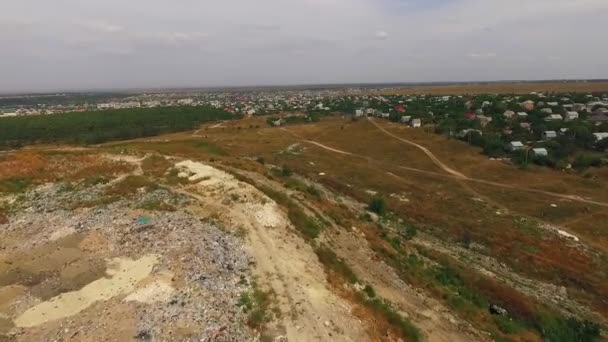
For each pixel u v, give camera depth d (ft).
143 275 82.48
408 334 84.07
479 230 182.09
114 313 70.54
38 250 94.99
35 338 64.95
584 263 155.02
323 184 241.14
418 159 316.19
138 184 140.67
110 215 114.52
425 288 109.81
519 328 104.32
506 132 385.50
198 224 109.09
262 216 119.34
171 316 70.23
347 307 84.94
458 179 265.75
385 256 121.49
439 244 164.76
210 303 75.31
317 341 72.79
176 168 164.66
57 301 74.59
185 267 85.76
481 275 134.21
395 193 235.20
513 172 277.23
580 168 279.08
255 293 82.64
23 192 135.33
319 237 116.57
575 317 121.29
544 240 172.76
